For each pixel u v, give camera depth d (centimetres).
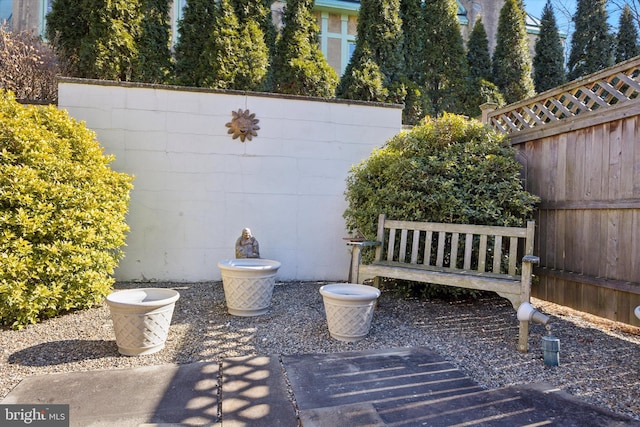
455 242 326
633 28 1002
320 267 475
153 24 625
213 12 611
